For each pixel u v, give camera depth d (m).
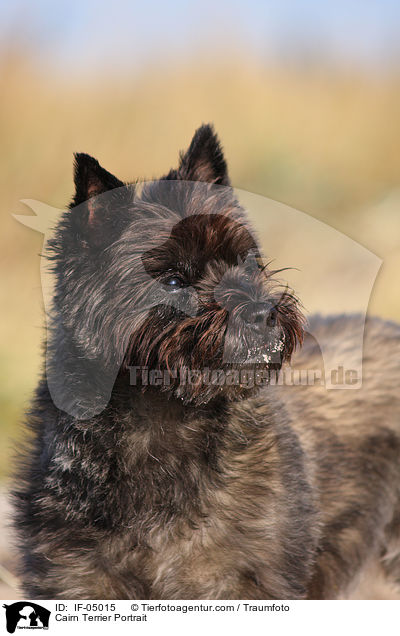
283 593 7.72
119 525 7.59
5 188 20.38
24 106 22.61
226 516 7.74
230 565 7.71
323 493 9.15
